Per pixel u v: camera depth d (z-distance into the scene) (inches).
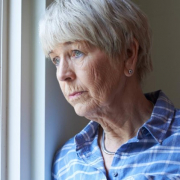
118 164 33.3
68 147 39.9
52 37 30.2
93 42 29.4
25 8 37.6
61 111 41.4
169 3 51.9
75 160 37.8
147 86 53.4
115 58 30.6
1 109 36.9
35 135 38.4
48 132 38.5
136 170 32.0
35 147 38.4
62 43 30.3
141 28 32.2
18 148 37.0
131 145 33.3
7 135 37.6
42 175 38.0
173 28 51.6
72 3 30.1
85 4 29.8
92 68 30.1
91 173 35.0
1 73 36.8
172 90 51.8
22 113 37.2
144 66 34.7
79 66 30.5
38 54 38.2
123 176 32.4
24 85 37.6
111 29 29.7
